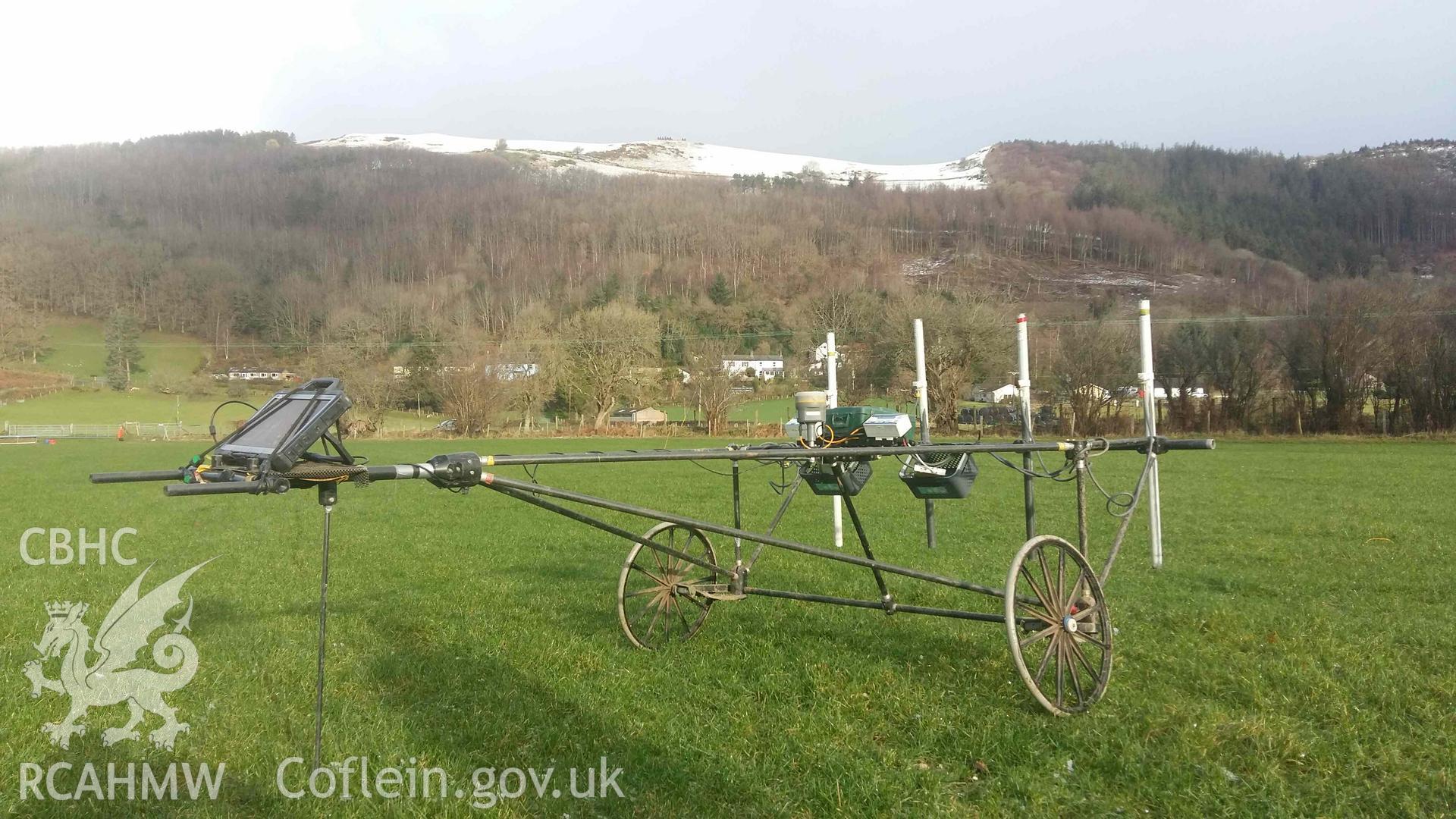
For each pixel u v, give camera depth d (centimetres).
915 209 17162
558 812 488
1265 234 15800
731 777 521
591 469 3300
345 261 13775
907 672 707
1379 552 1270
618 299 9869
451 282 11762
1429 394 5041
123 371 9694
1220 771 526
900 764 544
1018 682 676
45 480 2852
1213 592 1028
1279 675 689
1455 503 1897
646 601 977
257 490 455
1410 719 608
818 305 9031
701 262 12475
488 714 627
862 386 6550
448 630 855
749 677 705
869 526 1599
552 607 959
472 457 534
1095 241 15738
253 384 9400
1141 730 594
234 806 506
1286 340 5519
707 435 6712
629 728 601
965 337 5994
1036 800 497
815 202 17112
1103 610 673
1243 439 5209
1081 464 714
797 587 1034
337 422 498
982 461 3400
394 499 2152
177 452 4900
